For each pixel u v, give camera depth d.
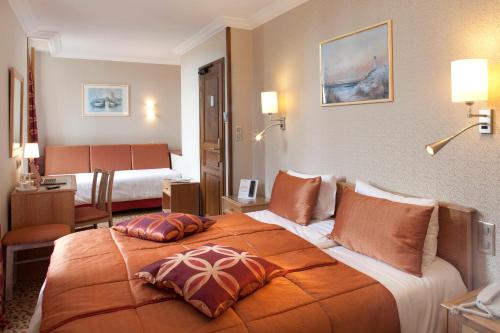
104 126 6.47
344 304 1.55
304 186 2.84
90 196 5.15
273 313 1.45
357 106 2.69
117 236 2.40
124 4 3.57
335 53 2.85
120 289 1.61
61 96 6.14
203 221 2.51
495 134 1.85
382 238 1.99
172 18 4.01
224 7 3.63
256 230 2.48
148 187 5.59
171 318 1.39
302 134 3.31
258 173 4.07
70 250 2.12
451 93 1.98
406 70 2.29
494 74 1.84
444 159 2.10
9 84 3.31
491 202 1.88
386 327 1.59
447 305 1.60
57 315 1.42
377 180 2.55
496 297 1.58
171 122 6.96
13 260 2.94
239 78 4.05
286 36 3.48
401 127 2.35
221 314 1.41
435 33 2.11
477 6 1.90
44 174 5.91
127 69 6.56
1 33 2.93
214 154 4.46
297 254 2.05
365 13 2.58
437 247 2.07
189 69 5.31
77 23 4.22
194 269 1.56
